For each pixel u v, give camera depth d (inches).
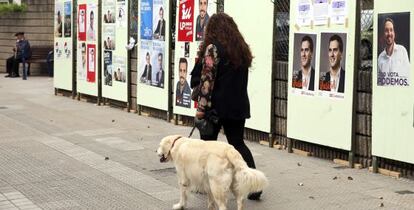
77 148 371.6
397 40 279.4
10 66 915.4
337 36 309.7
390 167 297.6
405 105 279.3
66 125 457.7
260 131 375.2
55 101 604.7
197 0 418.0
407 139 280.2
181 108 447.5
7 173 311.1
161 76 472.1
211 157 223.8
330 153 330.6
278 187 278.5
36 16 956.0
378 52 289.9
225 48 250.1
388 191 269.7
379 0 287.1
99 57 568.7
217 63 250.2
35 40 961.5
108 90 555.8
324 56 318.3
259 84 368.5
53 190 279.1
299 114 338.6
